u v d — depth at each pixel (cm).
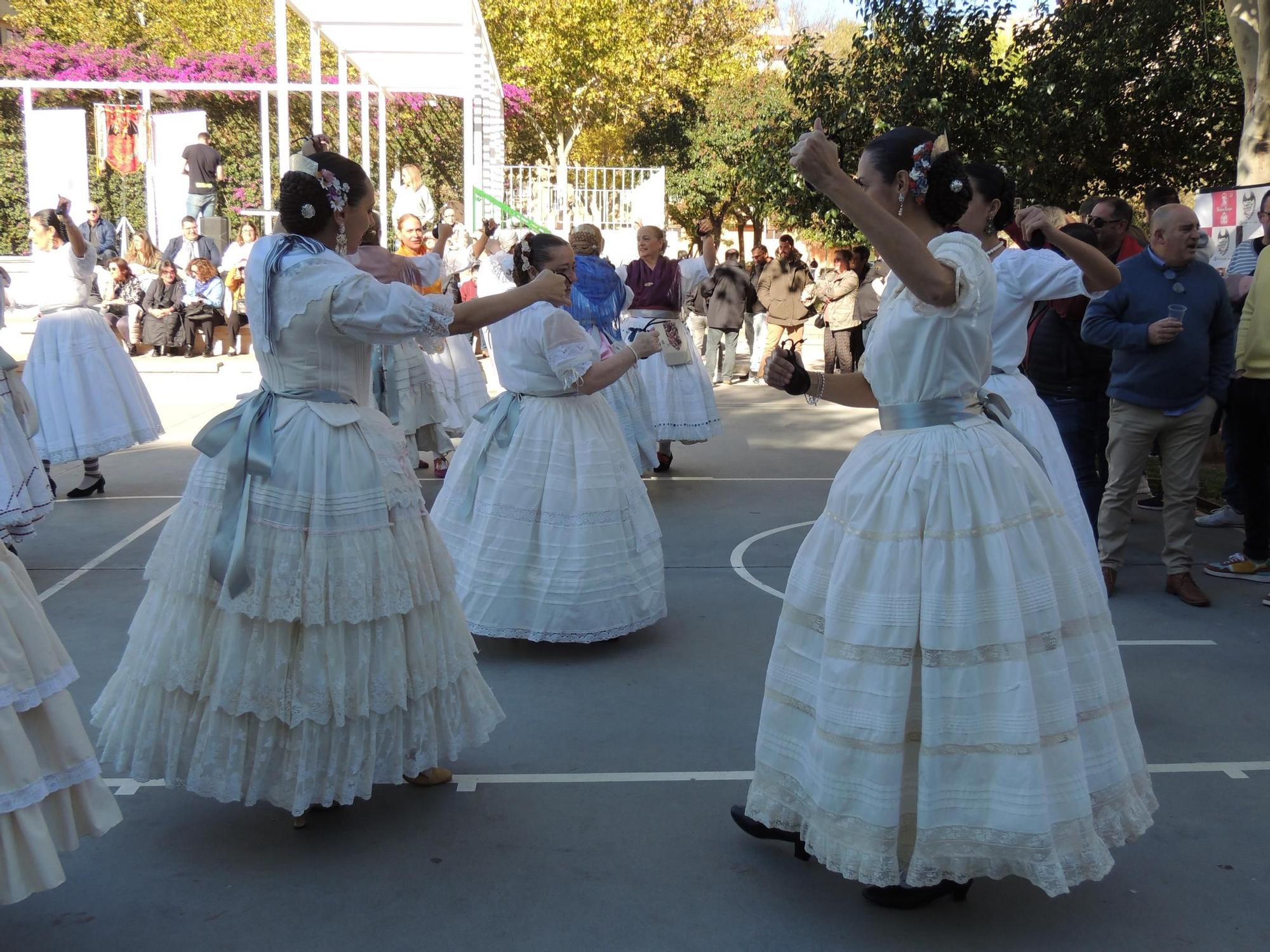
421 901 299
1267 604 561
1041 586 268
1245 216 831
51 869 253
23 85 1667
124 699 325
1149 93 1242
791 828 296
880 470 277
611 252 1884
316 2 1321
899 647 266
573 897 302
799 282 1457
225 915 292
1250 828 341
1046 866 257
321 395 316
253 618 305
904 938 284
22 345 1462
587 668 475
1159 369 545
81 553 641
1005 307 412
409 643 324
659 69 2675
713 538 694
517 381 494
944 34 1213
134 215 2019
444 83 1742
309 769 310
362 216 329
